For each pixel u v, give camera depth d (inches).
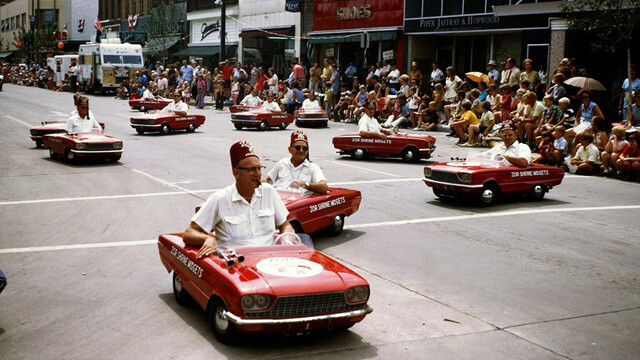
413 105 994.7
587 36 914.7
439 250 354.9
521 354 220.8
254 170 235.9
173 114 947.3
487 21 1047.6
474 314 259.1
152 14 2026.3
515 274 315.0
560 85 765.3
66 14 3314.5
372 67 1172.5
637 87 743.1
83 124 681.0
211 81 1745.8
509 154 489.4
